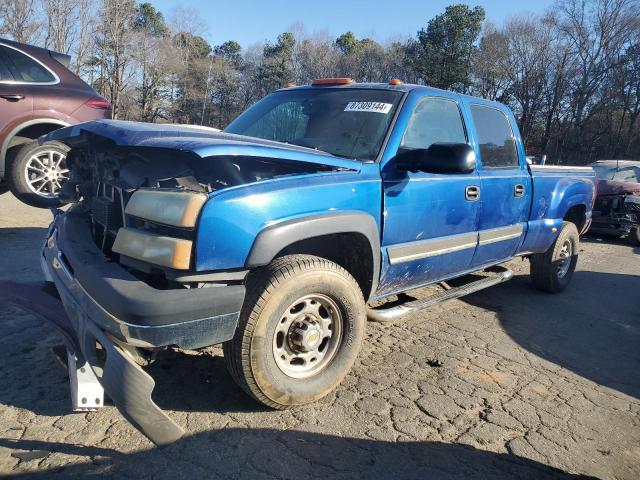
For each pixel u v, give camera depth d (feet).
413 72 171.22
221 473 8.20
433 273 13.41
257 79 208.13
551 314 17.93
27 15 127.24
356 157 11.55
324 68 193.67
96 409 9.40
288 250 10.48
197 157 9.18
